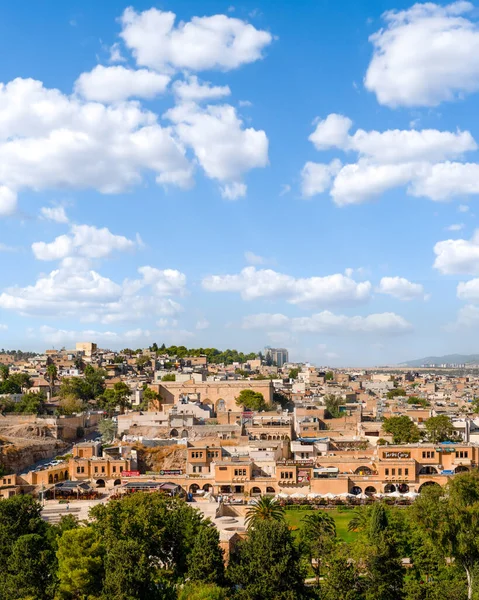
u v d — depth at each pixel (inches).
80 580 4899.1
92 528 5748.0
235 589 5354.3
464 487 5959.6
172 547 5915.4
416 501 5944.9
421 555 5728.3
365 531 6407.5
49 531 5915.4
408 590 5012.3
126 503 6387.8
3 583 5113.2
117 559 5068.9
